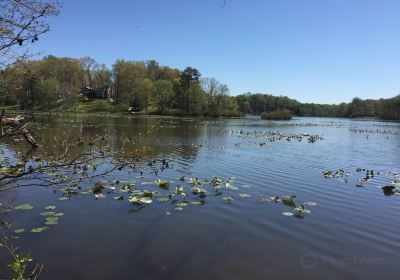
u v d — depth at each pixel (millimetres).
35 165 15664
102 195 13305
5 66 5871
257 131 54188
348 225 11078
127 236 9695
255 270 8039
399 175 19594
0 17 5270
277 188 15539
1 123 6051
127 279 7520
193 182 15758
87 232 9891
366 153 30094
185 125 63125
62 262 8141
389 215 12211
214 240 9586
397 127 84188
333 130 66000
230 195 13977
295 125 82500
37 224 10367
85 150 19312
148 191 13680
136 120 70625
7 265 7898
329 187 16031
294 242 9625
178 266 8125
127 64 113688
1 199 12562
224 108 128625
